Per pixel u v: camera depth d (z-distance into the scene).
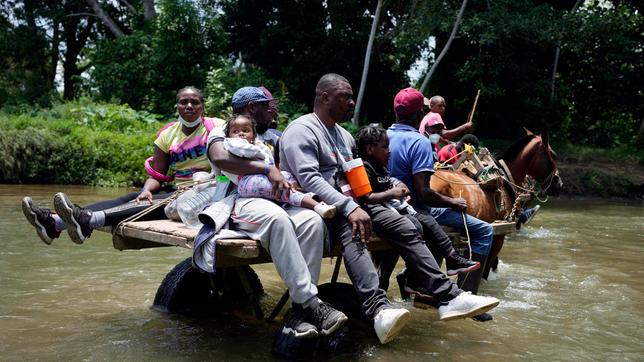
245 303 5.46
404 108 5.34
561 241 10.14
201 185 4.65
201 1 24.23
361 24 25.25
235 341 4.46
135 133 18.59
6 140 16.72
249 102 4.99
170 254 7.65
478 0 20.41
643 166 22.78
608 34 20.84
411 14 21.28
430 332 4.93
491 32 19.39
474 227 5.49
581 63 23.70
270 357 4.14
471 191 5.85
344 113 4.56
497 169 6.44
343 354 4.32
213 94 19.52
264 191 4.18
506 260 8.28
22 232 8.62
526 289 6.58
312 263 4.10
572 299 6.19
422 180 5.13
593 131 26.05
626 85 24.03
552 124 24.23
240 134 4.31
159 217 4.89
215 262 4.12
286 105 21.98
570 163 22.44
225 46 23.03
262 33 25.44
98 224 4.59
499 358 4.34
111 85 22.23
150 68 21.84
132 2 28.42
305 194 4.21
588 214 14.89
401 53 22.62
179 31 21.80
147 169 5.22
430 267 4.41
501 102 24.95
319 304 4.06
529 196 7.14
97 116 19.30
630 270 7.79
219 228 4.00
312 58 25.16
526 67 22.34
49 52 28.88
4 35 26.97
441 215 5.52
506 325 5.20
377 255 5.80
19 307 5.19
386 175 4.80
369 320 4.16
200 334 4.60
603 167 21.97
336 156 4.57
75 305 5.31
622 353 4.55
